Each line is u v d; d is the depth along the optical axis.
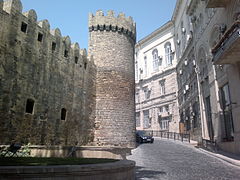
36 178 5.21
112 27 25.52
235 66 16.98
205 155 17.30
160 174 10.36
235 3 16.45
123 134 23.44
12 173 5.09
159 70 46.16
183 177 9.69
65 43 19.56
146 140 28.62
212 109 21.88
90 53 25.11
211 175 10.12
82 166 5.70
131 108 25.16
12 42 14.20
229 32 14.21
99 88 23.97
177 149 21.31
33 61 15.74
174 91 41.12
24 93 14.70
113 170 6.41
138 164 13.38
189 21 33.25
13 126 13.68
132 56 26.92
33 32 16.02
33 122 15.24
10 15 14.30
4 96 13.28
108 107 23.56
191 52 30.69
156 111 44.47
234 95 17.05
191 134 30.91
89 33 25.86
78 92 20.69
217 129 20.53
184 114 35.47
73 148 13.25
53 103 17.31
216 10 20.30
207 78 24.23
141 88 49.97
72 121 19.41
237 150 16.12
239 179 9.28
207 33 22.94
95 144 22.39
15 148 11.80
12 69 14.00
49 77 17.14
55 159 8.43
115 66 24.75
